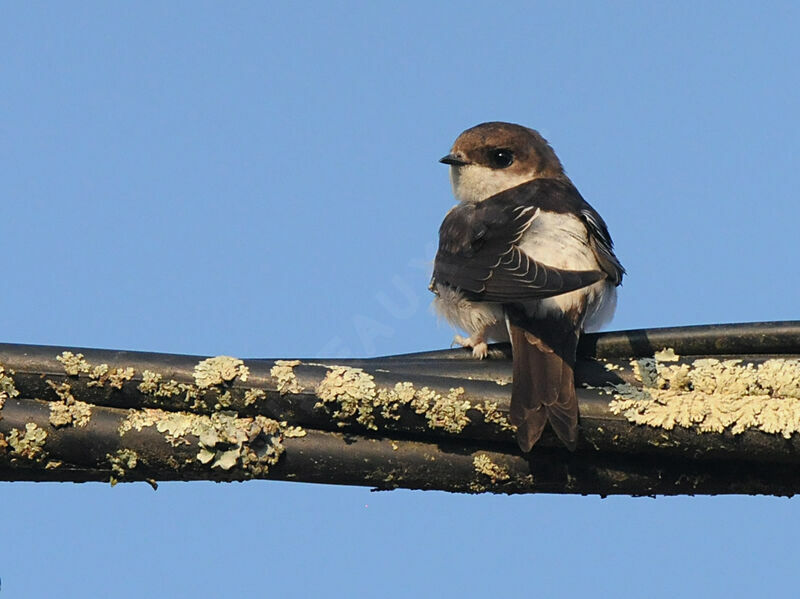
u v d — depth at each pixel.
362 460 6.79
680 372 7.12
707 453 6.74
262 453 6.70
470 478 6.90
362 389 6.69
